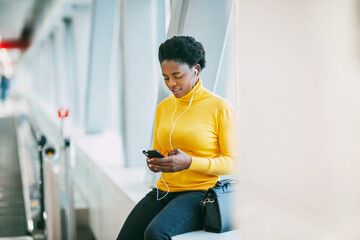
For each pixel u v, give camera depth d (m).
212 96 2.19
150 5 4.36
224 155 2.13
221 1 2.88
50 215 3.93
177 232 2.04
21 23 14.84
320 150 1.13
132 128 4.32
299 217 1.19
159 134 2.27
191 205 2.09
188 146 2.16
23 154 7.90
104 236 4.15
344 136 1.06
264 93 1.34
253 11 1.38
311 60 1.15
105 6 6.29
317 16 1.13
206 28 2.92
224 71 3.12
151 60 4.38
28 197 5.64
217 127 2.14
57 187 3.94
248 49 1.42
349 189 1.05
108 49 6.62
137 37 4.36
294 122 1.21
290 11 1.22
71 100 10.01
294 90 1.21
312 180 1.15
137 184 3.54
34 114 14.48
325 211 1.11
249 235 1.42
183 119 2.18
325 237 1.11
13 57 34.06
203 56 2.16
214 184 2.20
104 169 4.21
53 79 15.33
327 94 1.10
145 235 2.02
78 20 7.66
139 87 4.36
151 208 2.22
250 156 1.42
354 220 1.04
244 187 1.45
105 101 7.03
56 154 3.96
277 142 1.29
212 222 2.07
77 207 5.00
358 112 1.03
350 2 1.03
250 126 1.43
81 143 6.12
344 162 1.06
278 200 1.27
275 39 1.28
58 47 12.47
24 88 34.22
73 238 4.00
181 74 2.10
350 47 1.04
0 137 11.62
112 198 3.73
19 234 5.08
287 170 1.24
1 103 23.23
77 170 6.22
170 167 2.00
